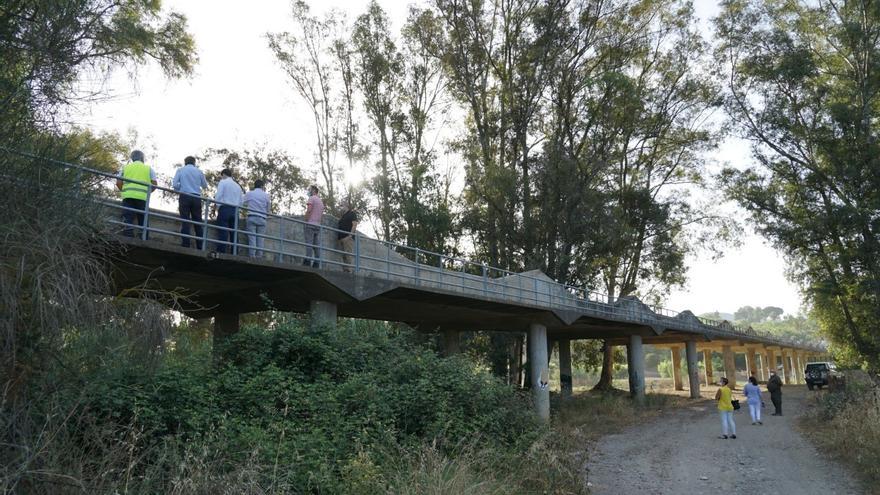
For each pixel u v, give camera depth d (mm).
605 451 16391
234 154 34000
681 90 38531
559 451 11195
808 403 28812
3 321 6215
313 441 9328
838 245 34250
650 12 36188
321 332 13461
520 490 9906
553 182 33031
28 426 6383
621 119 36344
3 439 6203
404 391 12711
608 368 41938
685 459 14836
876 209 31297
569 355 36812
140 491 6734
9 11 7770
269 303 13828
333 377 12719
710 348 58250
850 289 35000
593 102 34812
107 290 7551
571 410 27031
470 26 35750
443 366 14398
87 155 8344
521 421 14102
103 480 6340
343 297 14344
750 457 14797
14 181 6840
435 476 8602
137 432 7906
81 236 7430
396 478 8531
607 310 29203
